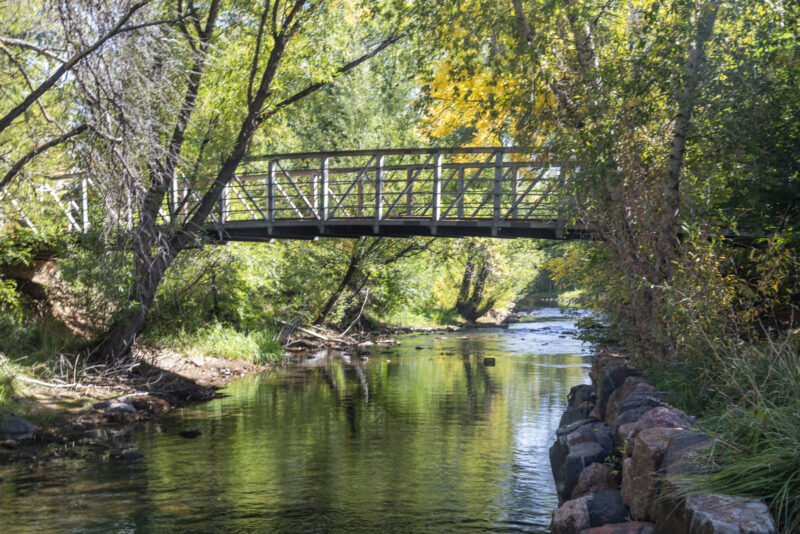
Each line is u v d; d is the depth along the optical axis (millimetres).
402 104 32719
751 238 10492
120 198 9797
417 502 8031
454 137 27953
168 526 7273
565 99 11484
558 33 11570
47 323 16094
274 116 17516
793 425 4719
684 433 5352
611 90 10430
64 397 13758
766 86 9688
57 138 9938
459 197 17297
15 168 10188
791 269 8555
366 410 13617
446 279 38844
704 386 7031
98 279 14883
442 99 16812
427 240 30312
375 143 31000
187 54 11773
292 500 8148
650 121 10359
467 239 33969
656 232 9672
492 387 16141
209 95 16062
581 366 19781
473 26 12281
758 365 6504
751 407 5633
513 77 12422
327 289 28438
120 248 12992
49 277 17359
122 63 9477
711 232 9133
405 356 22797
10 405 12484
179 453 10461
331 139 30859
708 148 10156
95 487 8734
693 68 10109
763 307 8109
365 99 31062
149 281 14969
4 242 14656
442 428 11930
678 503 4320
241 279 20016
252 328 23281
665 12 10555
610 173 9883
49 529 7184
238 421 12766
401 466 9586
